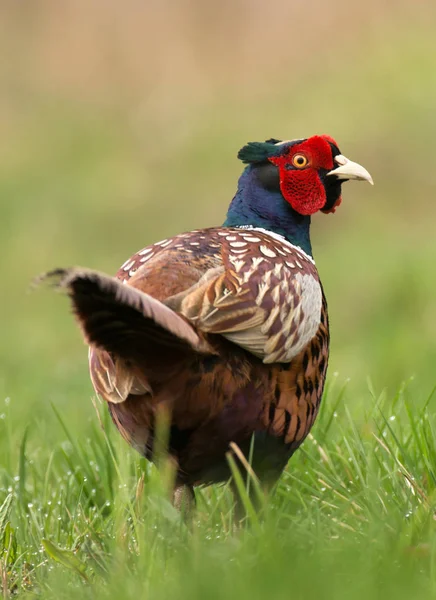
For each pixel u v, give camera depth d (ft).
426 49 85.66
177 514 19.30
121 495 20.38
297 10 94.68
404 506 20.54
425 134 75.46
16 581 19.75
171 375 18.84
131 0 99.19
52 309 62.75
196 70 93.40
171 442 19.94
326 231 66.39
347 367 43.55
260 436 20.13
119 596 16.51
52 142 87.71
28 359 52.80
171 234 72.79
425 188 70.90
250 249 20.44
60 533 21.67
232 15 95.86
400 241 62.18
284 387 20.13
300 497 21.43
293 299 19.88
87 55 98.17
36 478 25.12
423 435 22.79
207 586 15.89
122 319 17.61
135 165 81.61
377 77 83.92
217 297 18.94
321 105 82.89
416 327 48.19
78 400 39.78
